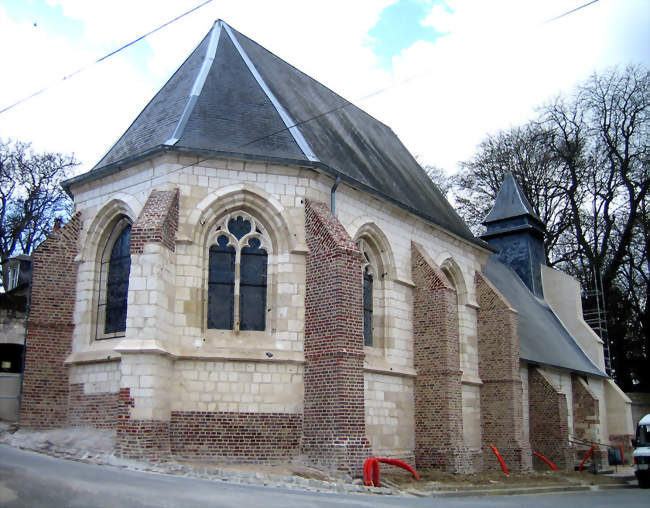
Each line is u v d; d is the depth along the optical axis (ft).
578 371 106.42
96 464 48.80
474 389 84.53
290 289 61.00
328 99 89.10
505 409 83.71
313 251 61.31
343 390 56.95
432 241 81.35
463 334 85.15
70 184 66.44
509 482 69.41
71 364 61.77
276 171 62.69
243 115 67.51
